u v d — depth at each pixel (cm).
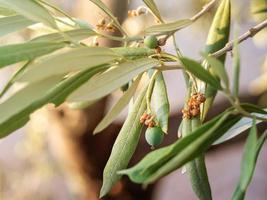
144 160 21
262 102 77
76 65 23
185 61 22
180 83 100
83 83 26
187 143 21
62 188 110
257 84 76
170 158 21
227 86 21
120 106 27
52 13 29
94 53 24
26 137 102
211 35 36
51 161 103
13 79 26
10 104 22
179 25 31
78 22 30
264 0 56
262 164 144
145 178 21
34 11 26
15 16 28
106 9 29
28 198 108
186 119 30
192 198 159
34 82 22
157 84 31
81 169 88
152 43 28
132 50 27
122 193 87
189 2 76
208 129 22
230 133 33
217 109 73
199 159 31
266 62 76
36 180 107
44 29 32
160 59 28
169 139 77
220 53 31
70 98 24
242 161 21
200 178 31
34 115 85
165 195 160
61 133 85
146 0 32
